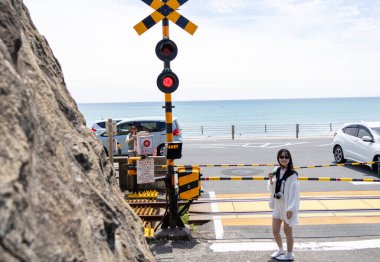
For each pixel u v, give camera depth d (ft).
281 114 534.78
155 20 19.81
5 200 5.03
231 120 409.49
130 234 11.21
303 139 79.92
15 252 4.95
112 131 31.86
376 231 22.88
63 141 8.87
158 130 52.75
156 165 33.35
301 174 40.65
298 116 472.85
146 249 12.43
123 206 12.76
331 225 24.02
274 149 62.54
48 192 6.62
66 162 8.26
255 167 45.93
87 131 12.56
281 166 18.26
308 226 23.90
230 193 32.83
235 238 22.20
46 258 5.64
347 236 22.17
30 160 6.08
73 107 12.55
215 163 49.42
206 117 488.85
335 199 30.04
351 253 19.79
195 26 20.07
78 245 6.73
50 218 6.27
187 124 344.28
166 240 21.68
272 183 18.56
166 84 20.30
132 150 38.14
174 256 19.62
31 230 5.49
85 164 9.60
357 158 42.06
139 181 22.50
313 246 20.76
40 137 7.26
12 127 5.98
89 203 8.51
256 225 24.40
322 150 60.18
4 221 4.90
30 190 5.85
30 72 8.64
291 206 17.60
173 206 22.18
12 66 6.91
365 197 30.53
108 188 11.78
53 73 11.77
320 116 467.93
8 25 7.59
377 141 39.24
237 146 67.82
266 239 22.00
